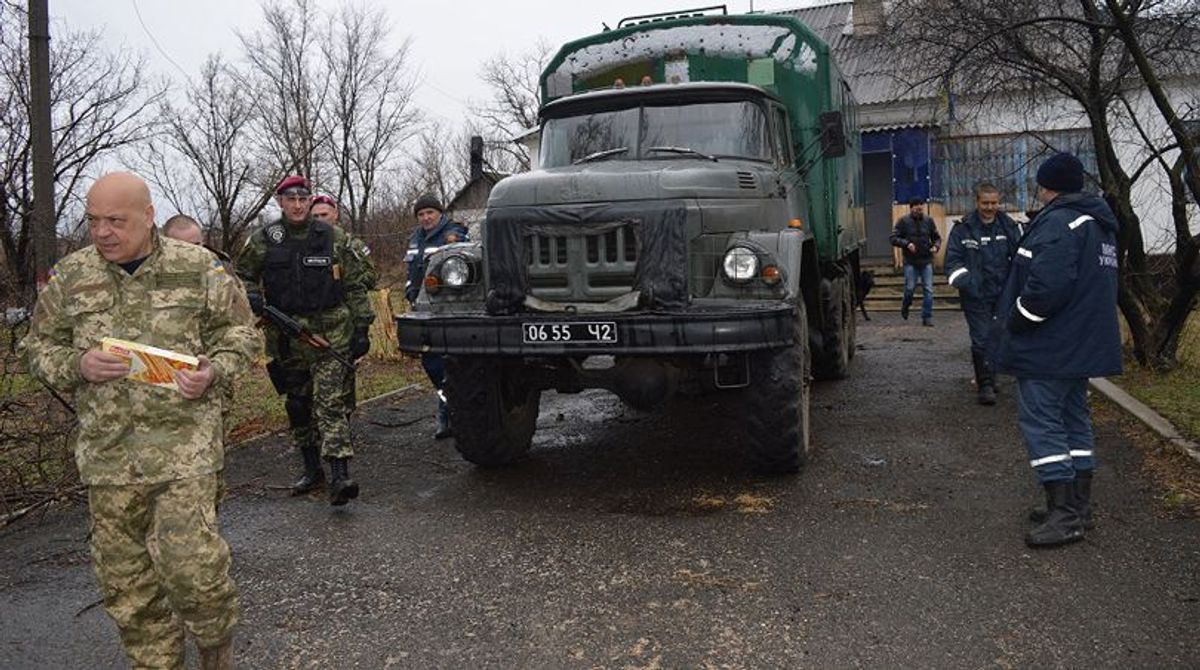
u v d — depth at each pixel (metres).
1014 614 3.68
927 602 3.81
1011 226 7.69
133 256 3.04
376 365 10.85
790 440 5.43
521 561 4.40
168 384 2.89
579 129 6.70
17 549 4.81
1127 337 9.08
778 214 6.02
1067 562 4.20
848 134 9.46
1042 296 4.32
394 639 3.62
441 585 4.15
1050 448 4.45
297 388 5.52
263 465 6.36
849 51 19.34
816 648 3.43
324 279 5.25
